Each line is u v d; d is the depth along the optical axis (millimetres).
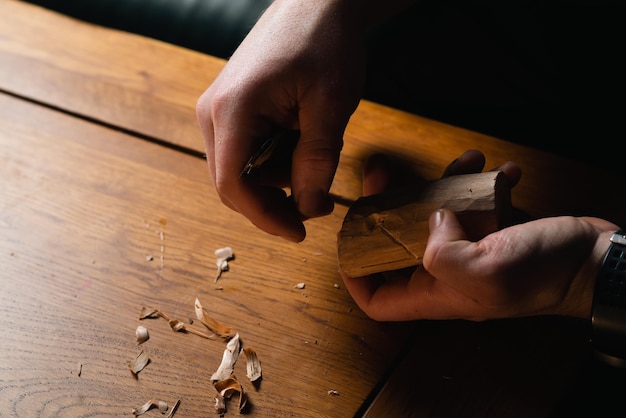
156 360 637
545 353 637
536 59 971
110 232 724
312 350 645
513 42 985
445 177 647
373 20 712
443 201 606
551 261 580
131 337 651
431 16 1013
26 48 896
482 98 970
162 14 1040
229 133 627
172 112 823
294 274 693
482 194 599
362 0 671
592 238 594
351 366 635
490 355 637
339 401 616
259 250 710
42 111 832
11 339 650
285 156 655
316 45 638
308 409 611
